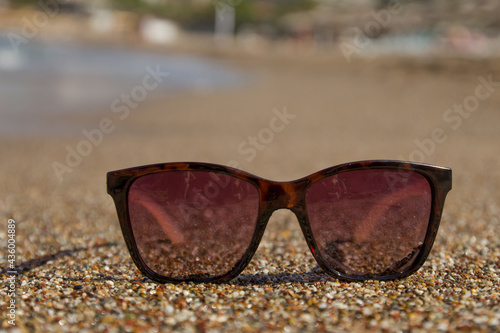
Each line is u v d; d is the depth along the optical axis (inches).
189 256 21.0
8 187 34.1
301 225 21.0
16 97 91.2
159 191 20.8
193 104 90.4
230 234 21.0
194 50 382.9
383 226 21.1
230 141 56.1
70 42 413.4
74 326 19.2
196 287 20.9
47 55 232.5
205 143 54.5
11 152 48.4
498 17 276.1
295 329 19.3
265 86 133.5
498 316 19.3
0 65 156.6
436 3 308.2
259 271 22.0
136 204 20.9
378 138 57.5
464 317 19.4
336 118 74.4
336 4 427.8
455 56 180.4
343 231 21.1
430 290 20.7
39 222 27.0
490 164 41.5
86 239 25.1
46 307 19.8
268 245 24.3
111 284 21.0
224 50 354.3
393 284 21.1
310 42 430.3
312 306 20.1
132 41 462.6
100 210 28.6
